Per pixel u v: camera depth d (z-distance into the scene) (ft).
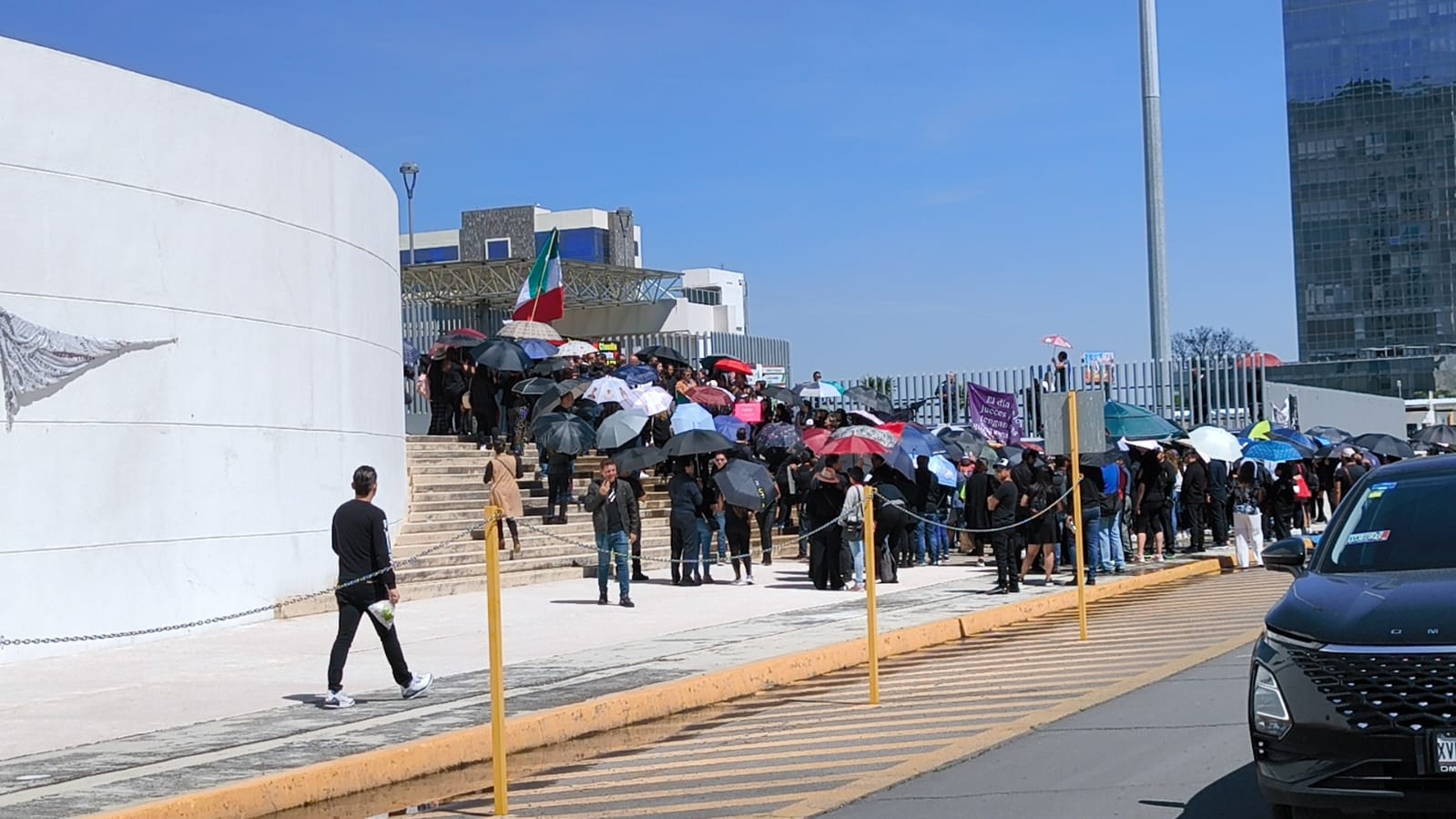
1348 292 465.88
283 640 54.95
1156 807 26.14
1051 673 45.70
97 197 54.08
